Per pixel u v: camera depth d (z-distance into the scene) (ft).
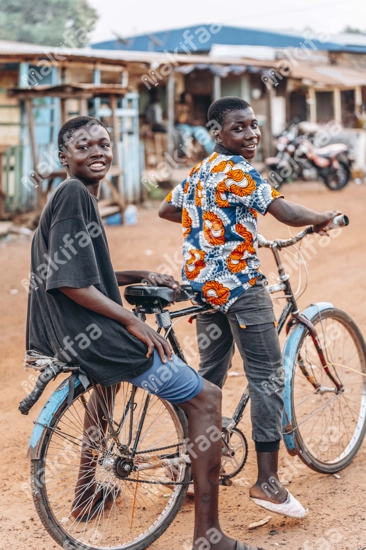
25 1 100.17
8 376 17.06
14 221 37.86
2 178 38.40
